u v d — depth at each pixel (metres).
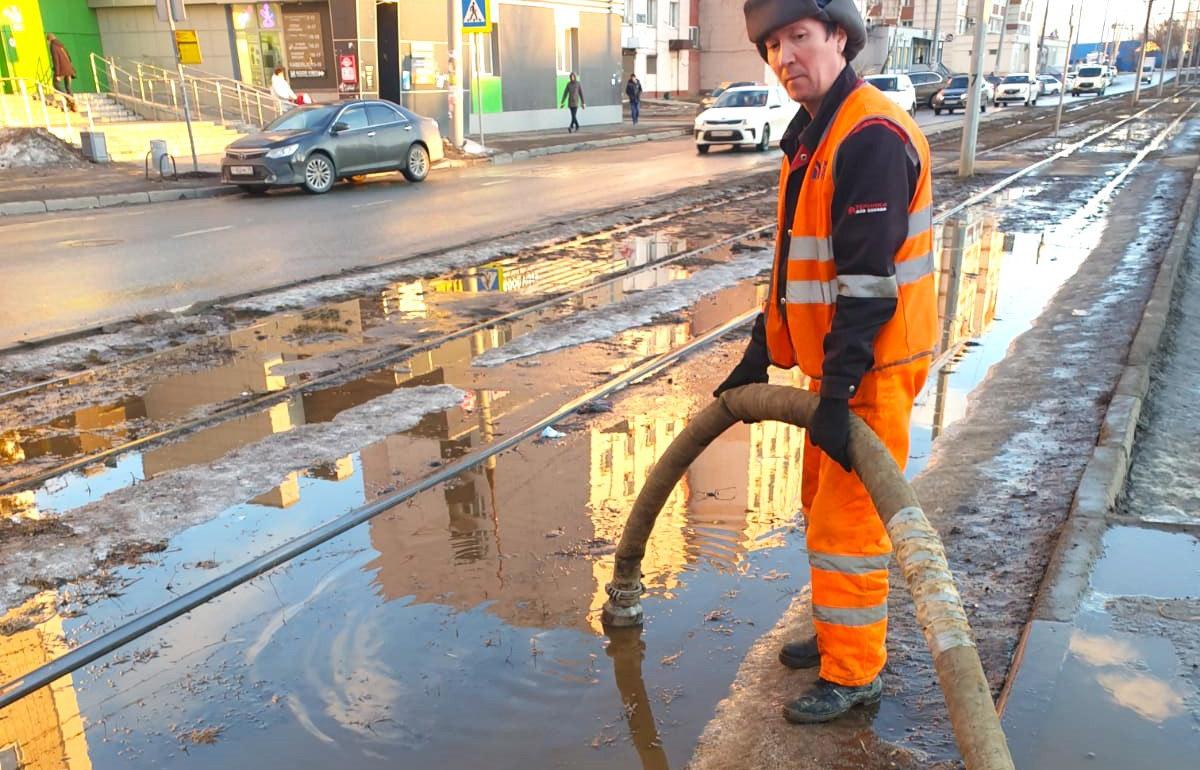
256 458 4.61
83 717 2.74
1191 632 2.76
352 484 4.29
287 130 15.86
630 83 34.09
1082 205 12.79
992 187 14.71
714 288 8.19
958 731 1.84
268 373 6.01
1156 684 2.54
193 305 7.71
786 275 2.50
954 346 6.37
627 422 5.05
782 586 3.37
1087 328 6.61
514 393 5.51
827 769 2.38
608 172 18.28
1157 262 8.74
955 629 1.96
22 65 26.00
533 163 21.00
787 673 2.81
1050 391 5.32
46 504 4.17
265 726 2.68
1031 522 3.70
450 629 3.13
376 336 6.82
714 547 3.68
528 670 2.90
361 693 2.81
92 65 25.92
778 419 2.60
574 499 4.11
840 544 2.48
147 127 21.77
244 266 9.46
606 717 2.67
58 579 3.53
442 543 3.74
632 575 3.10
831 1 2.25
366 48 21.98
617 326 6.97
